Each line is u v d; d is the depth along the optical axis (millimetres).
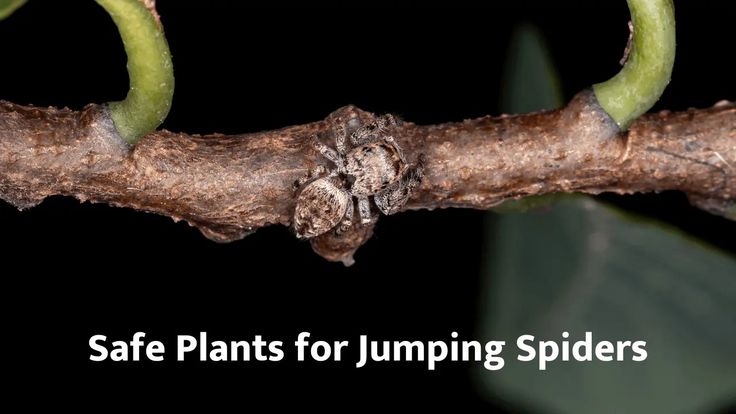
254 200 114
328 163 115
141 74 107
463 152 114
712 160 114
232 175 113
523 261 115
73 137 111
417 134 116
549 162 114
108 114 111
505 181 115
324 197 115
